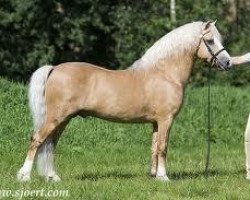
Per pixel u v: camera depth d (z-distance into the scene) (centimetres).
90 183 1156
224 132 1964
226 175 1295
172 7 3083
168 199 1070
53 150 1173
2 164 1402
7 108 1870
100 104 1154
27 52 3000
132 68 1190
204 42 1198
